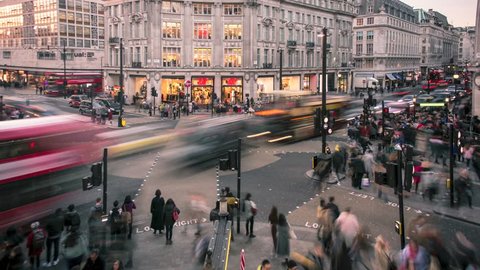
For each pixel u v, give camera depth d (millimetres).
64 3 99938
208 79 68312
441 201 20203
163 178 25094
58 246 13945
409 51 139500
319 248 13172
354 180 22875
